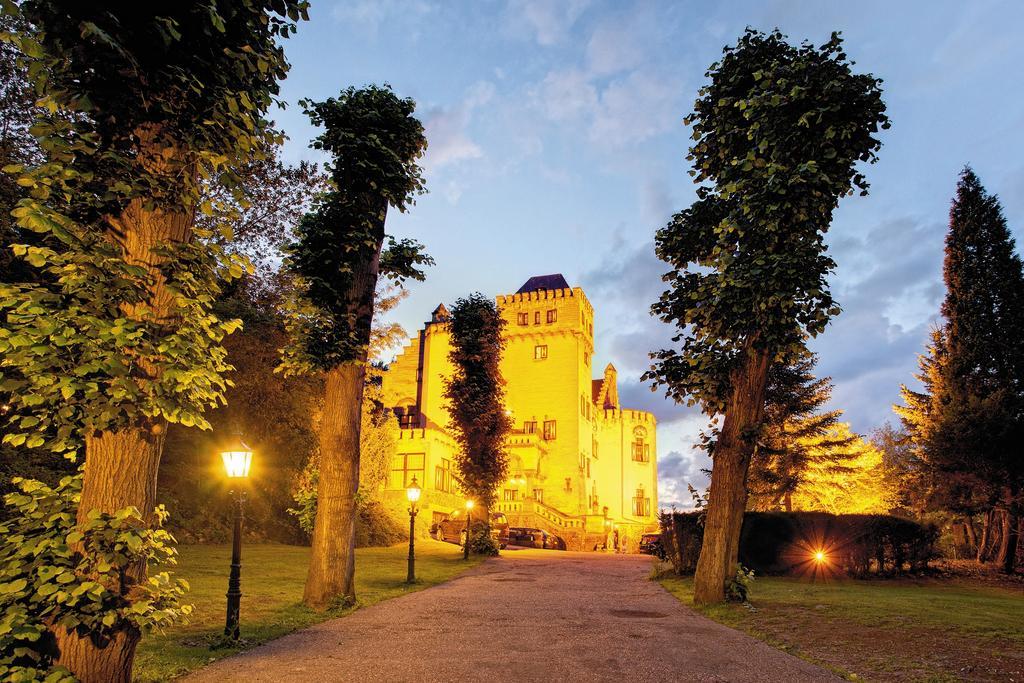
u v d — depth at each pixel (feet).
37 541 18.25
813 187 44.91
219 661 27.53
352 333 44.62
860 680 25.62
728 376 49.47
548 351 200.23
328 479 44.42
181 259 21.07
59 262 18.81
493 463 98.27
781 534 66.95
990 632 33.76
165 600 19.67
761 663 28.63
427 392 196.75
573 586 59.93
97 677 18.28
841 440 106.52
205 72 21.94
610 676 26.04
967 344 87.25
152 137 21.30
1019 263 87.56
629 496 221.46
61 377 17.99
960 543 94.58
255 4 23.65
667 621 40.29
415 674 25.90
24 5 19.22
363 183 46.96
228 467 31.53
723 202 52.80
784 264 43.47
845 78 45.21
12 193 55.88
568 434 192.03
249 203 23.25
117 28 19.45
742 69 51.29
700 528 66.49
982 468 76.64
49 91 19.53
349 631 35.24
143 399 19.17
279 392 97.09
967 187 92.17
